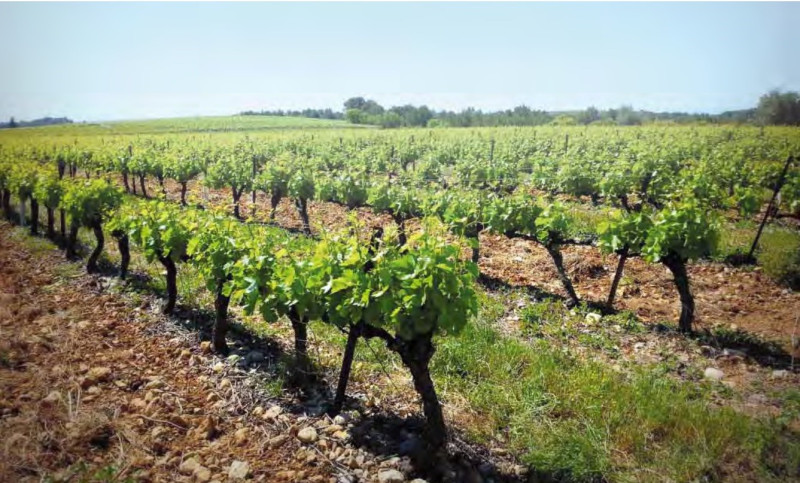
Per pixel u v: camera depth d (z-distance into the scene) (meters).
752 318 8.41
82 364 6.45
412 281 4.77
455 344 6.98
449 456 4.93
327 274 5.42
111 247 12.38
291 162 19.34
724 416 5.45
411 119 97.75
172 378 6.31
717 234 7.70
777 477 4.63
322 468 4.74
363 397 5.94
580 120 79.00
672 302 9.20
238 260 6.48
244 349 7.06
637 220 8.18
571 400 5.77
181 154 25.16
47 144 38.81
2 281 9.57
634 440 5.12
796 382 6.37
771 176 16.50
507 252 12.43
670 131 40.19
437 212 11.89
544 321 8.30
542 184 18.62
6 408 5.36
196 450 4.96
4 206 16.58
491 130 51.25
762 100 57.50
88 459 4.72
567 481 4.68
